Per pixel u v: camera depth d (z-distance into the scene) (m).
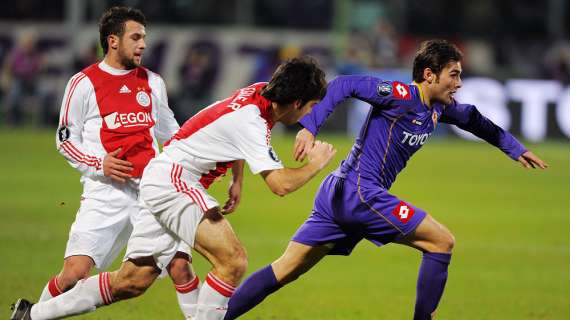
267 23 95.81
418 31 98.38
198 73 89.56
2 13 91.56
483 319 25.42
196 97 89.62
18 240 36.62
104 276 20.12
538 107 87.06
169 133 22.92
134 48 21.86
